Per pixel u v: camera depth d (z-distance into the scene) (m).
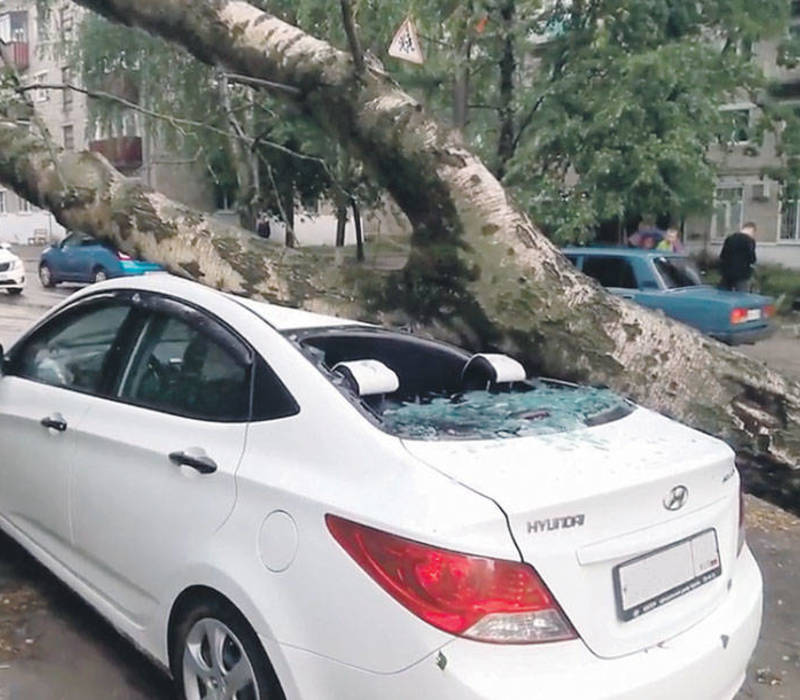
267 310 3.08
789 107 16.53
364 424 2.42
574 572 2.18
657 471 2.41
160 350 3.11
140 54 14.05
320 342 2.94
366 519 2.20
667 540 2.38
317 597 2.25
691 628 2.43
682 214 14.59
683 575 2.43
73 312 3.62
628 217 15.77
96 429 3.12
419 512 2.15
